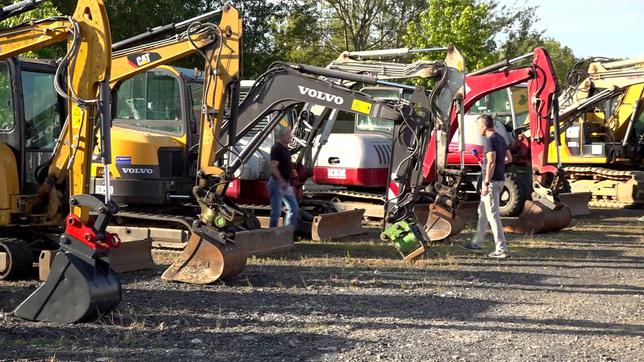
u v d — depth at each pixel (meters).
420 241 11.24
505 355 6.63
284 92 11.51
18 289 8.86
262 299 8.62
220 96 9.82
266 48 35.00
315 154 14.67
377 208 15.30
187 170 12.38
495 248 12.56
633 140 20.50
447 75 11.96
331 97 11.35
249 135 13.87
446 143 13.09
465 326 7.65
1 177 9.58
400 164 11.36
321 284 9.55
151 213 12.20
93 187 12.17
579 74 19.73
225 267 9.35
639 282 10.18
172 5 28.08
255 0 34.09
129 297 8.52
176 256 11.24
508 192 16.78
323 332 7.25
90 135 8.16
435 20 32.03
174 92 12.40
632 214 18.92
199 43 9.92
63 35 8.45
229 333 7.12
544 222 14.79
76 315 7.26
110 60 7.95
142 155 11.98
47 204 9.70
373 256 11.83
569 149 20.92
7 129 9.91
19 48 8.67
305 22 41.38
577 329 7.60
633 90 20.27
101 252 7.43
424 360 6.43
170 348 6.59
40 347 6.50
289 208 12.80
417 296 9.03
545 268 11.16
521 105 18.12
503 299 8.98
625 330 7.58
